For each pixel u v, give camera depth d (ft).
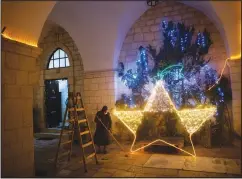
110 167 17.22
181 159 18.79
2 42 12.72
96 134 21.42
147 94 27.86
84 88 30.27
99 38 28.04
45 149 24.39
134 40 29.25
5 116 12.94
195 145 23.71
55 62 35.60
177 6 27.50
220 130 23.73
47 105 36.09
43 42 35.73
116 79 29.37
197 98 25.64
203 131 23.43
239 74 22.35
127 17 27.40
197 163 17.54
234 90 22.82
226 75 24.97
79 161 19.01
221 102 24.73
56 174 15.78
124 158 19.65
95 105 29.58
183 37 26.78
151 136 25.02
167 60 27.17
